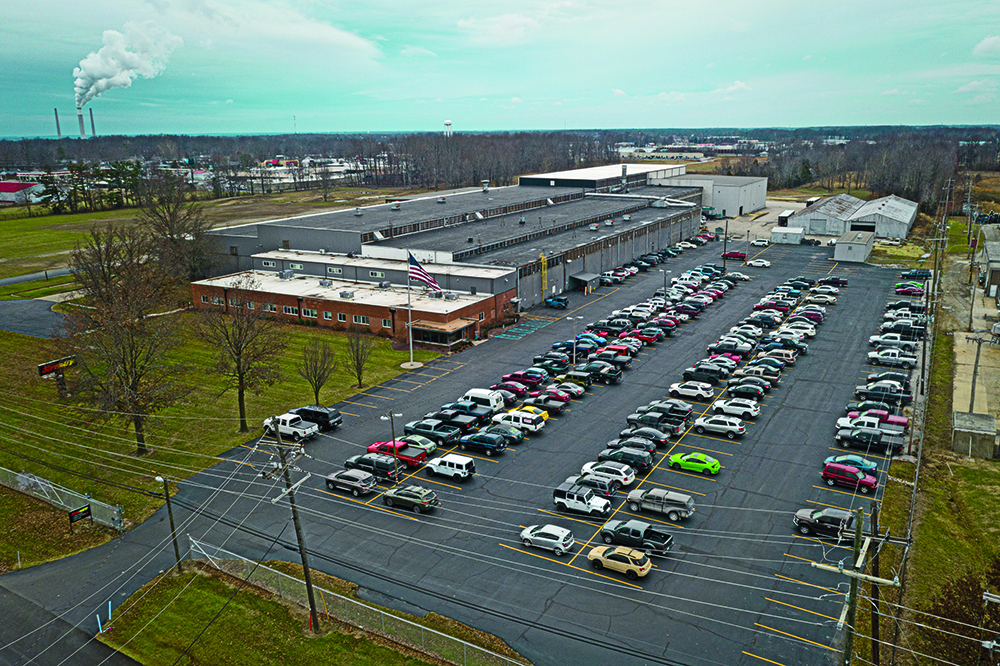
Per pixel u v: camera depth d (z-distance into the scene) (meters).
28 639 37.22
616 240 124.62
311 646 35.28
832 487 49.59
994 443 53.94
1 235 173.62
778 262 132.12
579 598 38.09
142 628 37.69
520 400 67.62
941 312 96.38
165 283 96.25
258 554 43.41
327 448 57.56
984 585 38.41
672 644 34.31
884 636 34.59
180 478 53.78
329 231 111.50
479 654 33.75
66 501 51.03
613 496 49.44
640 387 70.31
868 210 160.38
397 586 39.53
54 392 72.50
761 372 70.50
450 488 50.84
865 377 71.88
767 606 37.09
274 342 68.69
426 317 83.94
